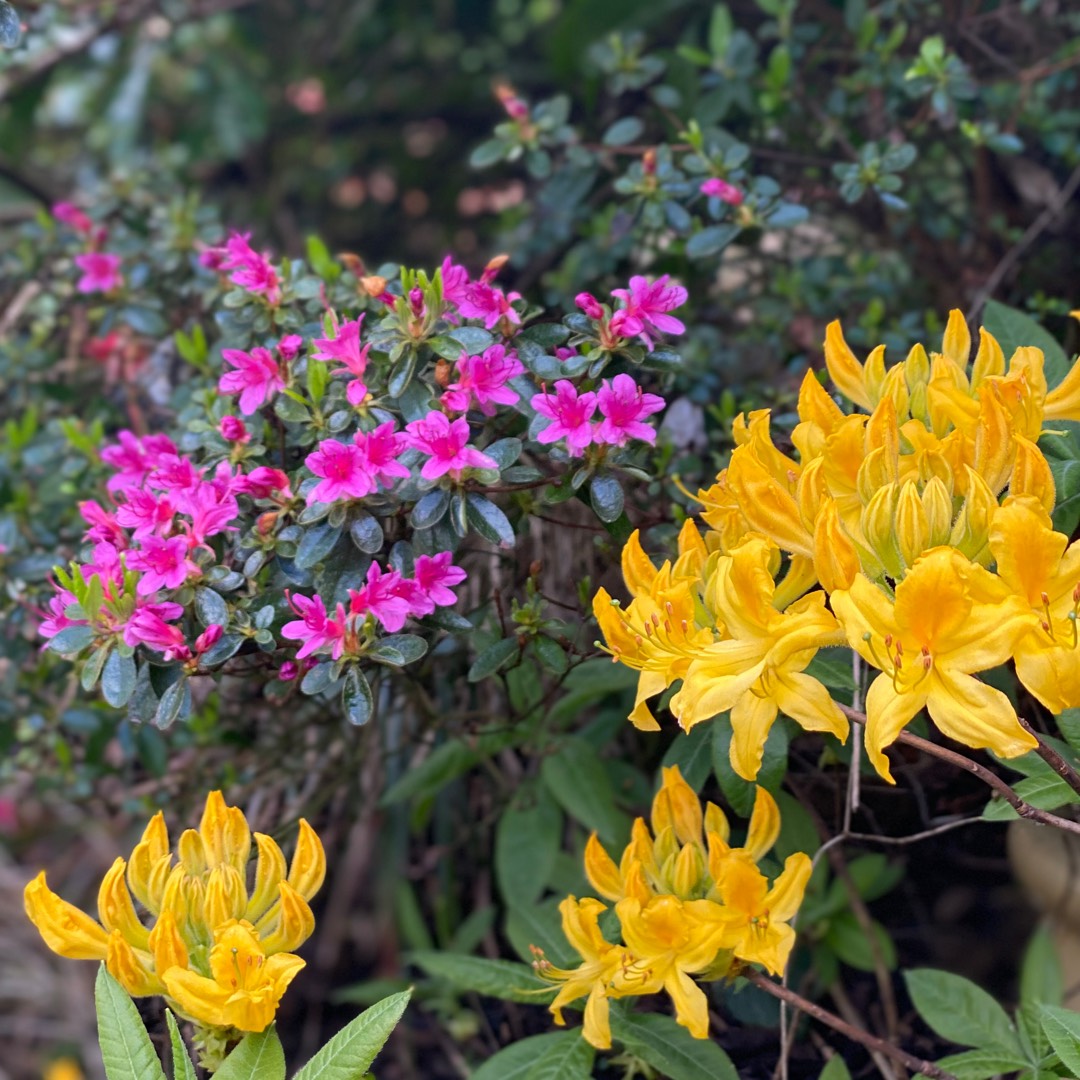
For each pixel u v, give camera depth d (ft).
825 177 2.81
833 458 1.57
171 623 1.75
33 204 3.92
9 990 3.50
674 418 2.46
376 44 4.53
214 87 4.42
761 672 1.49
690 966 1.63
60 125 4.38
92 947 1.61
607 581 2.29
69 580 1.71
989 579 1.40
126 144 4.33
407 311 1.73
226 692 2.34
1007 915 2.92
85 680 1.67
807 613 1.51
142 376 2.77
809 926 2.42
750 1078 2.20
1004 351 2.05
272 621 1.75
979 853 2.42
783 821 2.10
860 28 2.75
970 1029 1.93
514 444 1.70
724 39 2.84
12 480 2.62
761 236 2.76
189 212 2.76
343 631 1.63
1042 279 2.79
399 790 2.40
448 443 1.63
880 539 1.48
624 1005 1.90
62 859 3.74
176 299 2.74
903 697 1.41
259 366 1.84
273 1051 1.58
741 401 2.60
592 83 3.21
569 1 3.72
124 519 1.74
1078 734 1.71
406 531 1.79
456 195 4.50
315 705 2.40
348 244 4.60
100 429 2.43
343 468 1.64
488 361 1.70
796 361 2.73
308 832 1.64
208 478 1.93
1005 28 2.87
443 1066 2.84
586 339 1.78
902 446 1.65
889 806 2.20
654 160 2.40
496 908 2.86
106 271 2.61
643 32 3.34
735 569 1.49
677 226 2.39
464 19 4.48
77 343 2.93
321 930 3.45
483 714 2.31
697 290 2.90
